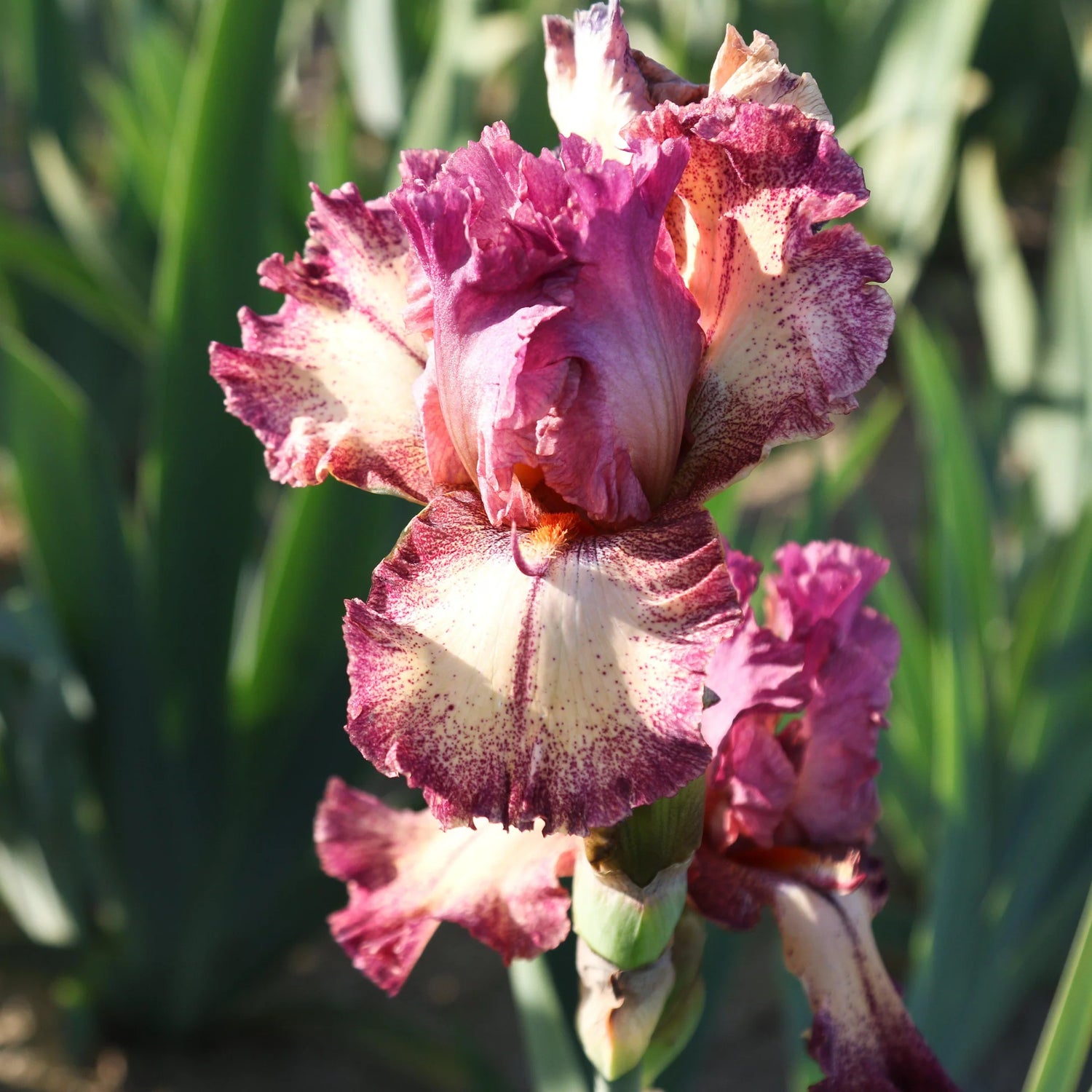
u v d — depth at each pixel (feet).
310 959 4.72
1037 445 5.09
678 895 1.95
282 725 3.72
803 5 5.64
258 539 4.96
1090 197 4.98
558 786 1.78
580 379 1.86
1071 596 3.67
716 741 2.03
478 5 3.61
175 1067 4.19
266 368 2.02
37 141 6.12
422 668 1.82
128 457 6.59
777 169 1.87
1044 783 3.57
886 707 2.08
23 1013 4.35
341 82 5.78
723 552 1.83
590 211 1.84
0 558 6.09
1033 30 8.42
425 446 1.93
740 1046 4.41
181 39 6.70
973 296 8.69
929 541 4.99
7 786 4.01
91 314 6.10
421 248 1.88
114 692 3.69
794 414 1.86
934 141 5.70
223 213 3.29
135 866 3.84
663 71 1.97
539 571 1.84
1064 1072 2.36
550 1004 2.45
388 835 2.13
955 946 3.31
